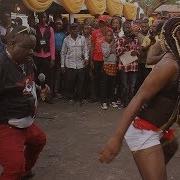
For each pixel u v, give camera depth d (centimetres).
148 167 305
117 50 953
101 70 977
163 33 301
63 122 815
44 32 977
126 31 959
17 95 389
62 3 1129
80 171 541
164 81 293
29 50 386
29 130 428
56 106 970
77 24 993
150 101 308
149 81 294
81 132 739
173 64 291
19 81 387
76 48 990
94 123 812
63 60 1000
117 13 1600
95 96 1044
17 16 884
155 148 308
